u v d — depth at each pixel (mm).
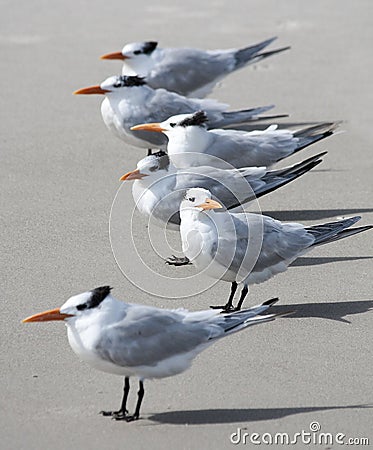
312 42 22016
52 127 17484
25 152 16266
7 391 9500
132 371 8977
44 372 9859
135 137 15453
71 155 16188
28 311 11133
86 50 21516
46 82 19766
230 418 9086
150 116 15359
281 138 14422
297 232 11406
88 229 13406
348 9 24469
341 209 14242
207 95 18516
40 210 14016
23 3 25188
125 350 8805
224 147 13914
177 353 8984
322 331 10797
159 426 8945
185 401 9383
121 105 15359
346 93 19078
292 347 10445
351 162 15992
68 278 12000
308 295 11664
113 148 16547
